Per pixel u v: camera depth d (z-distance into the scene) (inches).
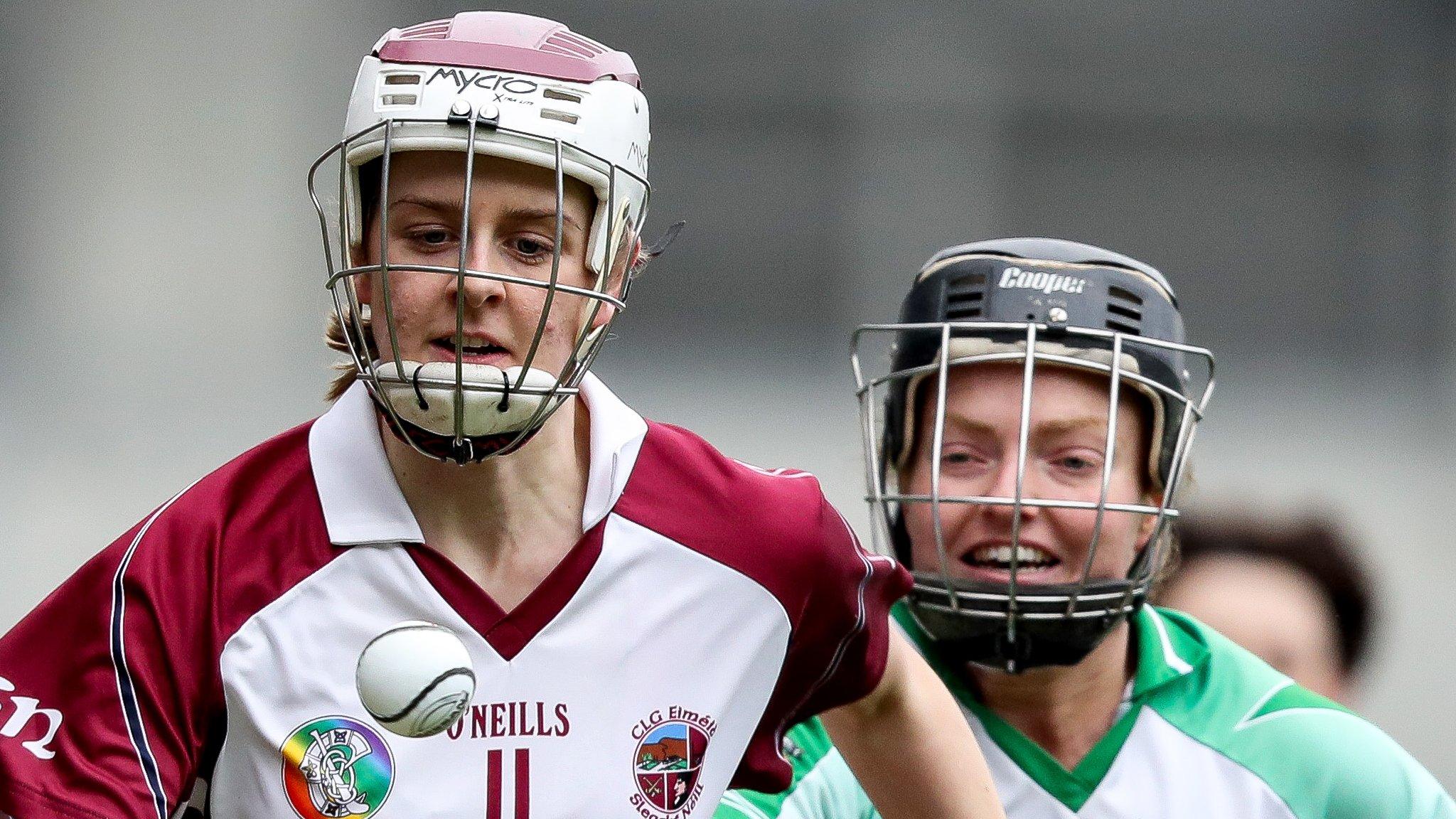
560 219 331.9
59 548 1175.0
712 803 372.2
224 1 1298.0
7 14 1274.6
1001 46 1370.6
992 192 1366.9
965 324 460.8
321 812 347.3
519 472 360.5
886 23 1358.3
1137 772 477.4
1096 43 1373.0
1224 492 614.9
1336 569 591.8
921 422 477.1
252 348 1275.8
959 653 466.0
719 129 1341.0
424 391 331.9
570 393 347.6
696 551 371.2
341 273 341.4
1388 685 1138.0
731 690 372.8
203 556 352.2
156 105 1291.8
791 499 385.1
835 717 422.3
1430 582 1232.8
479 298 333.7
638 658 364.2
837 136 1350.9
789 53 1346.0
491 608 356.8
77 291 1270.9
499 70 343.0
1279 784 471.2
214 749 354.9
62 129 1280.8
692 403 1284.4
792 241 1338.6
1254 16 1387.8
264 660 349.7
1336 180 1391.5
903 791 423.2
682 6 1343.5
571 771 355.6
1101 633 458.6
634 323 1306.6
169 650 346.3
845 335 1332.4
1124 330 464.4
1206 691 487.5
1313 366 1379.2
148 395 1253.7
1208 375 1386.6
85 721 343.3
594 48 362.0
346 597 354.3
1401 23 1429.6
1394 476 1323.8
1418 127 1402.6
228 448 1247.5
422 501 360.8
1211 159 1391.5
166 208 1285.7
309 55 1307.8
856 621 393.4
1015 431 459.2
